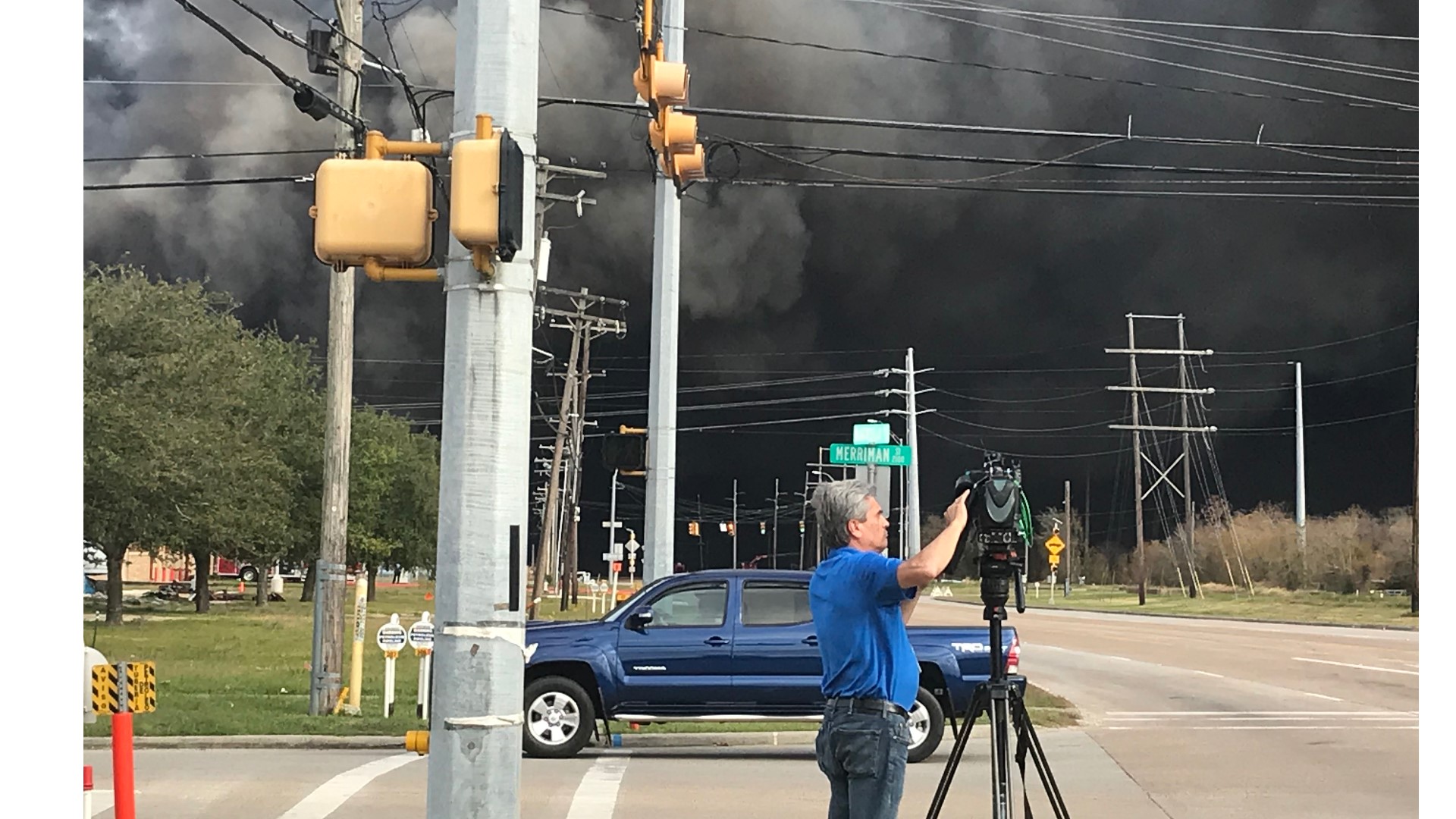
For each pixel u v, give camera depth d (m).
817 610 5.79
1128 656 28.83
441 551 5.50
